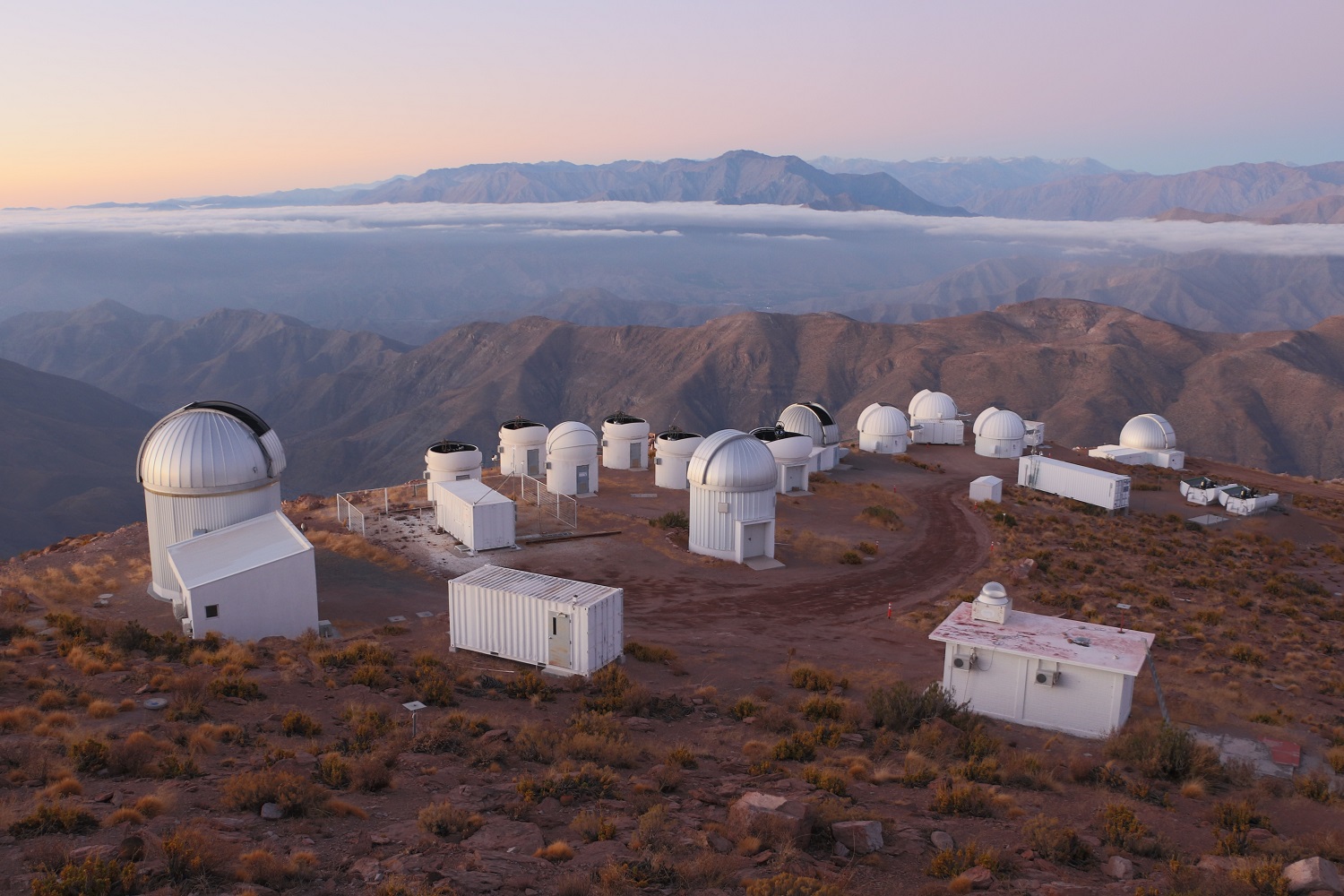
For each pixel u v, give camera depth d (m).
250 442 43.84
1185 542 66.56
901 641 40.28
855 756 23.31
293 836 14.40
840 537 61.31
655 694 29.50
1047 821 17.94
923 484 83.56
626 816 16.88
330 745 20.58
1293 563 62.88
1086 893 14.23
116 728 20.16
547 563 52.06
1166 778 24.19
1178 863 16.19
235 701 23.59
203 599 34.31
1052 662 28.92
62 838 13.20
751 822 16.16
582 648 31.95
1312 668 37.91
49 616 31.95
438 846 14.32
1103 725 28.38
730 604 45.97
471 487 57.88
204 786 16.52
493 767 19.88
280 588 36.09
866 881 14.67
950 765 23.31
